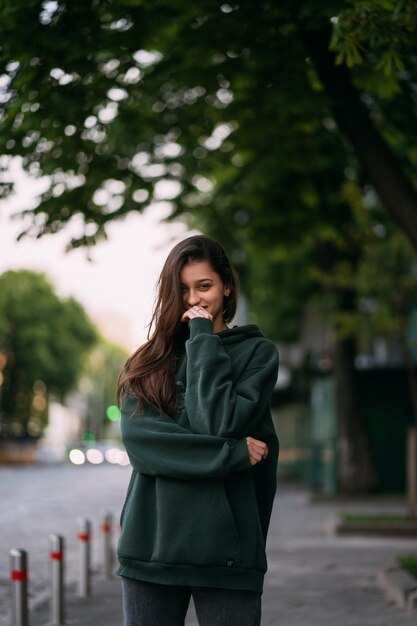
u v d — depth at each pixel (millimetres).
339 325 25062
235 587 2992
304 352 29812
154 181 13438
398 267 21297
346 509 22750
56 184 10953
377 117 12445
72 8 8773
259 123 12742
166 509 3012
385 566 10539
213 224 19828
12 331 77875
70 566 12609
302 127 12672
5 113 9180
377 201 21953
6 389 77500
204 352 3078
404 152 13484
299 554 13492
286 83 10891
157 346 3209
